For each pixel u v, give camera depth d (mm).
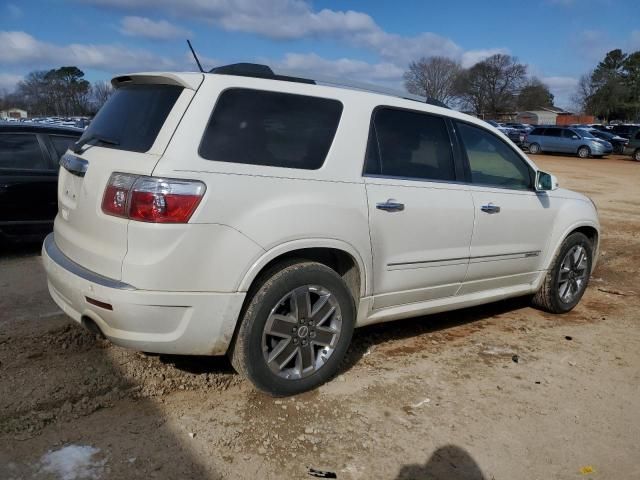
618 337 5035
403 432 3295
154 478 2770
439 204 4129
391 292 3994
